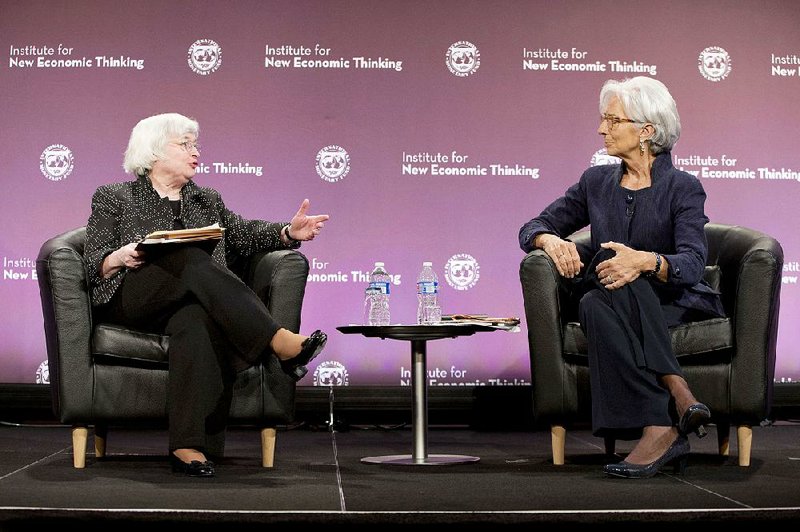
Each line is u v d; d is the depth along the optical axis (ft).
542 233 13.32
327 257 19.12
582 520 8.61
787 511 8.80
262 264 12.85
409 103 19.31
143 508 8.77
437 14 19.42
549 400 12.60
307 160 19.21
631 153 12.97
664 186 12.75
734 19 19.65
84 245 12.83
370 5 19.36
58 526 8.57
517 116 19.36
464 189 19.27
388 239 19.19
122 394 12.07
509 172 19.31
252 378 12.21
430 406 18.67
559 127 19.38
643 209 12.77
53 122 18.98
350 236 19.16
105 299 12.07
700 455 13.70
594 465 12.65
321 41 19.29
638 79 12.98
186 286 11.52
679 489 10.19
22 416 18.80
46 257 12.05
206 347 11.47
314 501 9.33
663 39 19.54
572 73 19.43
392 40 19.34
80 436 12.12
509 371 19.13
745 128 19.53
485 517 8.57
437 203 19.26
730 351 12.26
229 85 19.19
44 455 13.78
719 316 12.47
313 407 18.61
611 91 13.00
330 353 19.02
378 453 14.39
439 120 19.31
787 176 19.54
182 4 19.19
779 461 12.93
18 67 19.02
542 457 13.78
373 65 19.31
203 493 9.82
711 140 19.49
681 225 12.42
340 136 19.22
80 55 19.07
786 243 19.43
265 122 19.19
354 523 8.52
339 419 18.97
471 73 19.38
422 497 9.64
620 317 11.68
